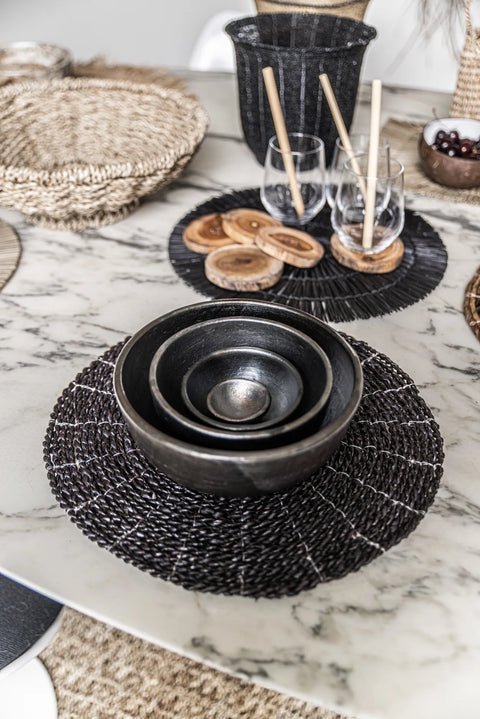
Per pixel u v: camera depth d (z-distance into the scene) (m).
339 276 0.85
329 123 1.02
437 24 1.78
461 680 0.46
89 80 1.09
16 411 0.67
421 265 0.87
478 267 0.88
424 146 1.03
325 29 1.07
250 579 0.50
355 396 0.51
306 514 0.54
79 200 0.87
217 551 0.52
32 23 2.86
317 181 0.93
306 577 0.50
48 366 0.72
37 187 0.83
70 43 2.80
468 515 0.57
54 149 1.08
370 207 0.83
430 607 0.50
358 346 0.72
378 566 0.53
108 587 0.51
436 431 0.61
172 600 0.50
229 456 0.47
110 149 1.09
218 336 0.60
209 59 1.61
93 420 0.63
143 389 0.57
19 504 0.58
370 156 0.81
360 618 0.49
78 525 0.54
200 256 0.90
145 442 0.50
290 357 0.60
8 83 1.32
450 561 0.53
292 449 0.47
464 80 1.08
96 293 0.84
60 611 0.79
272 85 0.85
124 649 1.00
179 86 1.35
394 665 0.46
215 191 1.05
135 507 0.55
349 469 0.58
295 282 0.84
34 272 0.87
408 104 1.30
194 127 1.00
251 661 0.47
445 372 0.71
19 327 0.78
